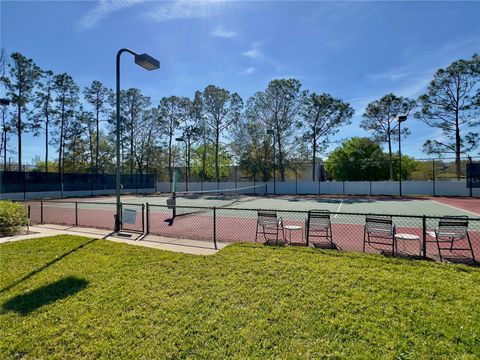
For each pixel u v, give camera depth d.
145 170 44.25
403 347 2.74
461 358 2.55
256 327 3.15
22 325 3.32
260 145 35.16
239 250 6.32
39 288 4.36
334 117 33.19
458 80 28.45
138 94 41.53
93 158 43.25
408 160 35.16
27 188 25.44
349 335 2.96
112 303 3.82
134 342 2.95
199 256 5.94
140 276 4.81
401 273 4.70
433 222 11.54
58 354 2.78
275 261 5.38
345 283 4.27
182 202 22.08
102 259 5.82
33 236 8.34
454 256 6.04
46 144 34.94
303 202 21.80
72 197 28.12
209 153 44.12
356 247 7.07
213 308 3.62
